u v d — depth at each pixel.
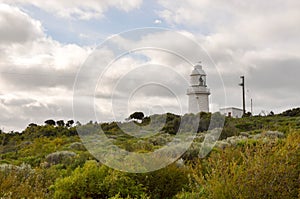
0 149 16.41
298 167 4.82
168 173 6.54
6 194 5.18
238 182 4.43
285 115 26.50
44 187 7.12
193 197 5.08
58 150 14.99
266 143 5.21
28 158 13.90
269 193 4.32
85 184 6.49
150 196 6.27
